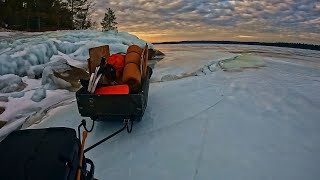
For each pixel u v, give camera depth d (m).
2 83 7.84
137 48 4.95
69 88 7.89
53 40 11.55
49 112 5.81
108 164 3.60
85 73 9.00
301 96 5.96
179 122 4.71
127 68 4.30
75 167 1.67
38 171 1.45
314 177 3.13
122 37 14.89
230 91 6.43
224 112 5.09
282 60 12.56
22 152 1.57
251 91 6.42
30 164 1.48
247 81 7.45
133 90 4.23
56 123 5.12
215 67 9.71
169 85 7.18
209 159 3.55
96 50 4.90
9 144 1.64
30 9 28.48
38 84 8.38
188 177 3.21
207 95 6.14
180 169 3.38
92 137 4.36
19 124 5.64
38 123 5.26
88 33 14.47
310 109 5.16
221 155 3.63
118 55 4.78
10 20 27.48
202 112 5.12
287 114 4.95
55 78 7.91
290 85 6.98
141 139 4.19
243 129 4.37
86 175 1.92
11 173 1.44
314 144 3.85
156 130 4.46
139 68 4.43
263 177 3.15
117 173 3.39
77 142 1.77
